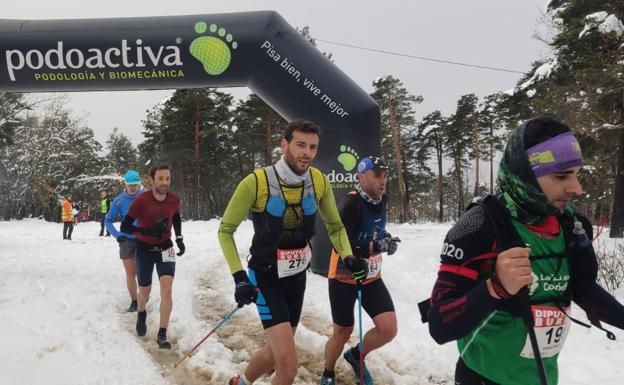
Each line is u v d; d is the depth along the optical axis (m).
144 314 4.78
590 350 4.11
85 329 4.83
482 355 1.61
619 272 6.79
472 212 1.54
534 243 1.50
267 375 3.80
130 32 7.90
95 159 50.00
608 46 12.57
